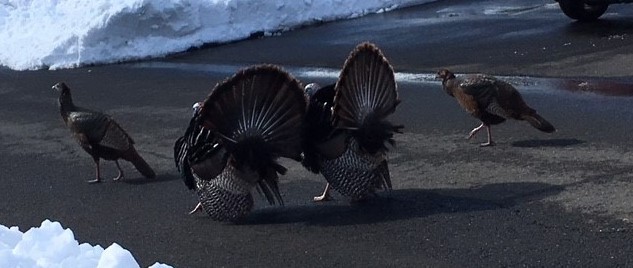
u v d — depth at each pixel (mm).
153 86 13633
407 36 15711
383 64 7375
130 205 8211
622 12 16250
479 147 9023
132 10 16234
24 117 12289
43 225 6207
